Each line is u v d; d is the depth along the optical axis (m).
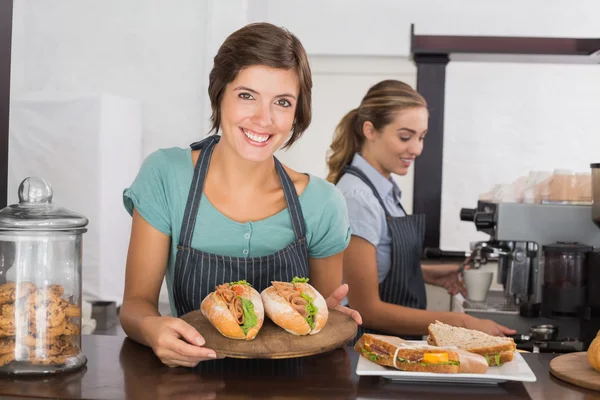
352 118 2.70
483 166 4.54
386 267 2.50
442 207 4.57
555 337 2.51
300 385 1.24
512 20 4.46
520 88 4.49
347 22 4.47
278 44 1.44
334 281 1.77
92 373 1.29
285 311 1.32
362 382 1.26
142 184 1.60
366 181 2.50
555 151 4.51
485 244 3.13
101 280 2.90
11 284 1.26
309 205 1.66
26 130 2.91
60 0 2.98
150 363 1.36
